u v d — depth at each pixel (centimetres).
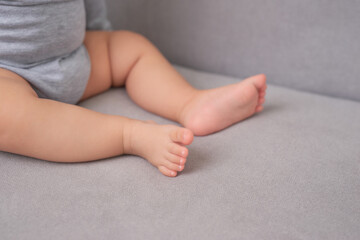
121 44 104
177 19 124
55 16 81
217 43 120
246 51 116
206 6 117
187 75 121
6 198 65
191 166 75
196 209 64
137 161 77
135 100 101
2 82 72
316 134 89
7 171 72
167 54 131
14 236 58
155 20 128
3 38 78
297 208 65
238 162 77
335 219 63
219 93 90
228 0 113
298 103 104
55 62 85
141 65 102
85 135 74
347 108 102
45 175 71
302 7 104
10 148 72
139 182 70
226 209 64
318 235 59
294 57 110
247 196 67
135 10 130
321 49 105
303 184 71
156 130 75
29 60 83
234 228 60
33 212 63
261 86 90
